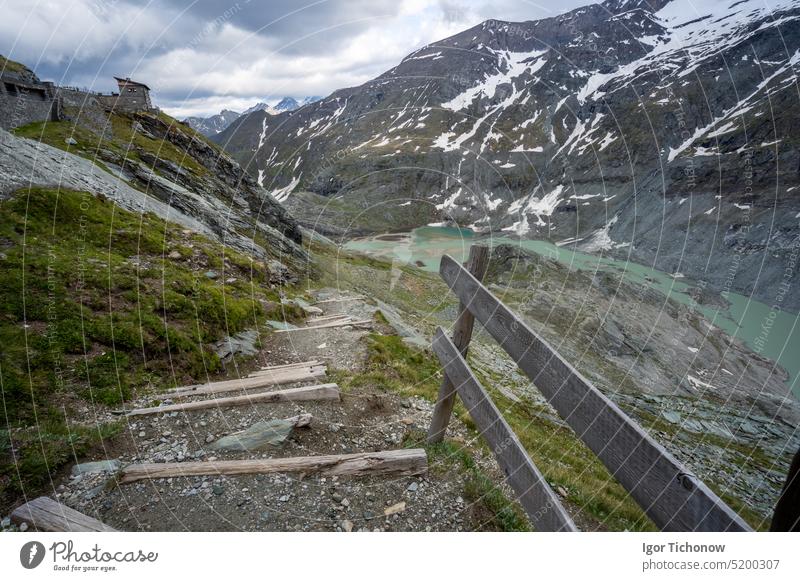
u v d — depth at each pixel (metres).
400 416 7.28
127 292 9.30
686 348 67.69
